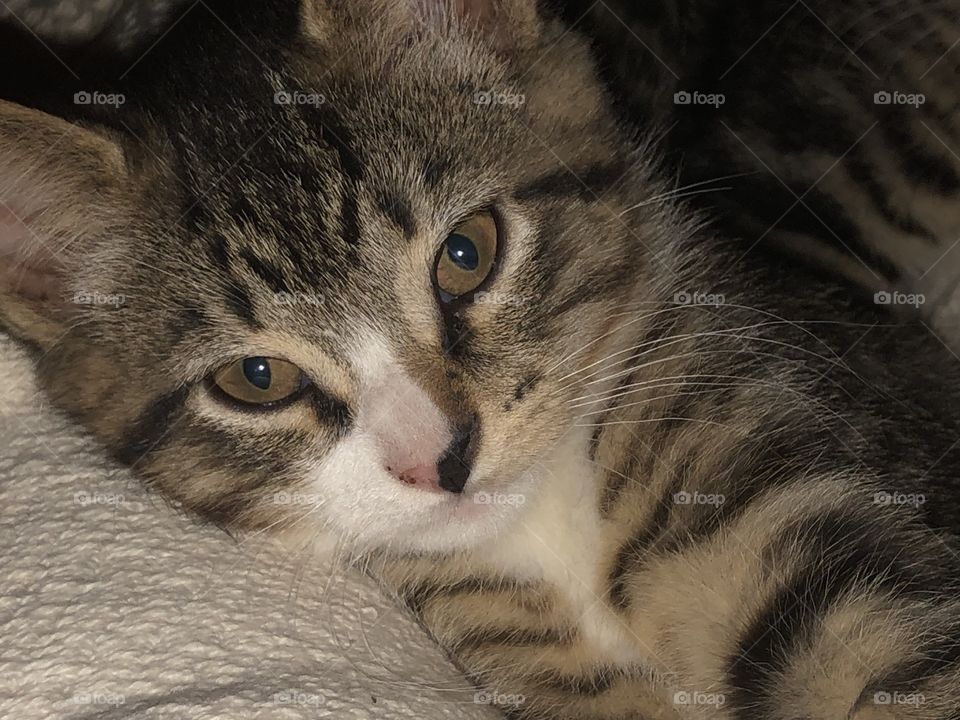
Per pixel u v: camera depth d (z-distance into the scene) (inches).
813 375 6.4
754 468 6.0
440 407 5.5
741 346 6.4
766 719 5.9
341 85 5.9
